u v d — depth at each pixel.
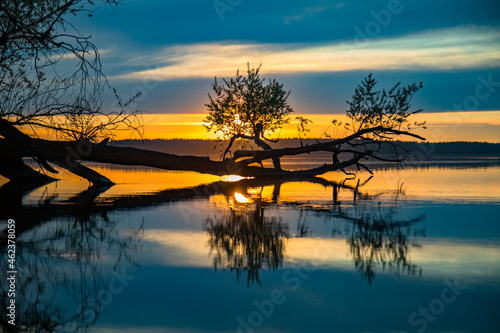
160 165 21.25
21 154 21.16
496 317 5.16
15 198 16.22
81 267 7.35
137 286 6.33
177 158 21.67
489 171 31.28
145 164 20.92
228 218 12.00
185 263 7.59
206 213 12.85
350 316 5.22
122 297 5.93
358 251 8.27
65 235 9.80
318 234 9.84
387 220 11.56
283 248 8.57
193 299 5.88
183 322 5.11
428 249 8.38
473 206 14.03
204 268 7.28
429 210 13.24
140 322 5.09
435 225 10.84
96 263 7.60
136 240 9.36
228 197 16.73
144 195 17.41
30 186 21.17
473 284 6.32
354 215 12.39
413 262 7.49
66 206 14.21
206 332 4.81
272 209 13.57
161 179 26.36
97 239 9.44
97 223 11.28
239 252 8.31
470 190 18.69
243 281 6.55
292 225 10.93
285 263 7.54
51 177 26.25
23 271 7.11
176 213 12.88
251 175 25.92
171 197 16.72
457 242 8.96
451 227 10.57
